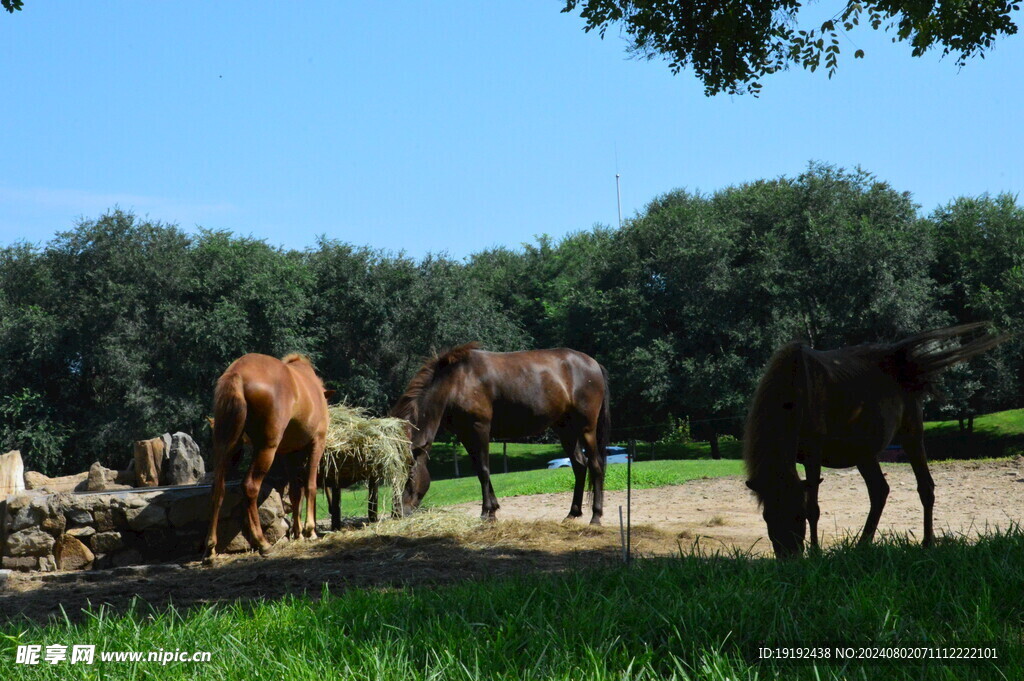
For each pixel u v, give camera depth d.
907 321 32.94
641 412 41.56
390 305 38.03
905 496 12.60
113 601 5.81
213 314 33.28
